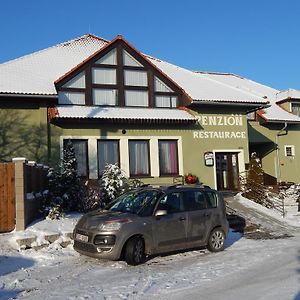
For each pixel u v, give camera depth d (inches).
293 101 1084.5
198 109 807.7
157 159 762.2
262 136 1015.0
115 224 368.8
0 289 297.3
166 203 410.0
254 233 568.1
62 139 691.4
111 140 735.7
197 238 422.0
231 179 836.0
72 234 438.6
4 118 665.6
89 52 882.1
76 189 580.1
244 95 858.1
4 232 439.8
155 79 798.5
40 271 349.7
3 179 445.4
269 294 264.4
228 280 309.7
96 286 299.6
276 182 1008.2
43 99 676.7
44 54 842.2
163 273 339.3
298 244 474.6
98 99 748.6
